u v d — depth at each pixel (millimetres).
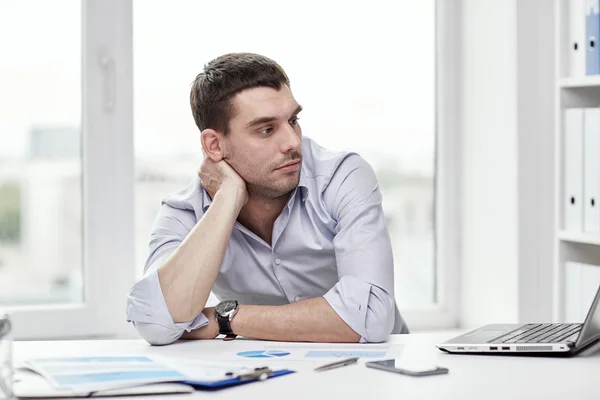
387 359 1482
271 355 1544
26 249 2783
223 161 1920
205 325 1781
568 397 1198
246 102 1850
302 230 1973
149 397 1220
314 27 3043
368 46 3109
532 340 1530
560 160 2629
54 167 2791
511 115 2918
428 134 3184
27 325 2732
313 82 3055
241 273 2045
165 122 2883
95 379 1268
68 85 2789
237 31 2953
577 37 2572
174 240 1958
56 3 2770
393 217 3168
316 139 3068
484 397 1197
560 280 2646
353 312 1704
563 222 2639
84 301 2816
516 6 2875
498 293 3002
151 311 1725
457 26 3174
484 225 3074
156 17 2863
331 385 1275
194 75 2908
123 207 2820
